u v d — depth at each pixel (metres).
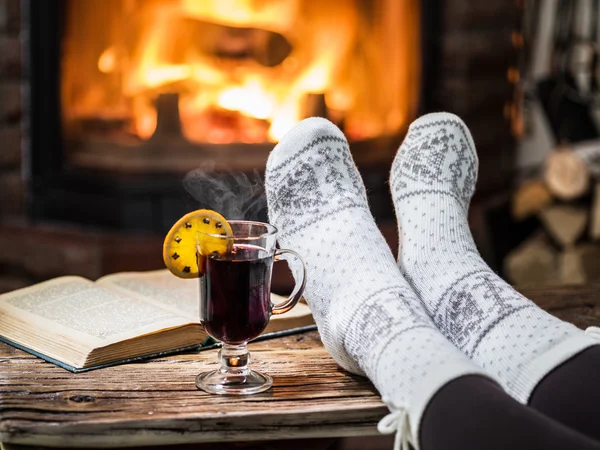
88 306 0.97
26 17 1.84
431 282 0.94
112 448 0.82
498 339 0.86
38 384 0.85
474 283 0.92
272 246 0.84
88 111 1.91
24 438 0.78
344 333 0.87
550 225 1.98
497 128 2.24
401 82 2.04
